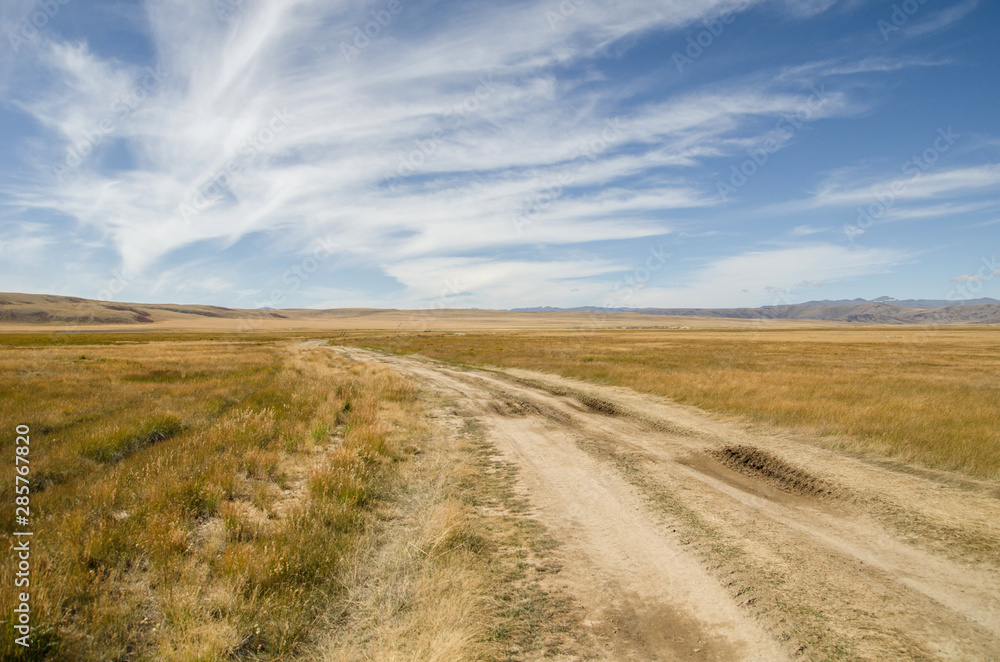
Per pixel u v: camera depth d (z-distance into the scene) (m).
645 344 54.84
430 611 4.34
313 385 18.28
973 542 5.86
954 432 10.33
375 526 6.27
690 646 3.95
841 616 4.34
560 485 8.19
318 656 3.76
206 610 4.18
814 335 87.94
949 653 3.82
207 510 6.48
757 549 5.73
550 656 3.81
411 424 12.87
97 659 3.57
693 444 11.01
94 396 14.60
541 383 21.95
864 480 8.19
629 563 5.41
